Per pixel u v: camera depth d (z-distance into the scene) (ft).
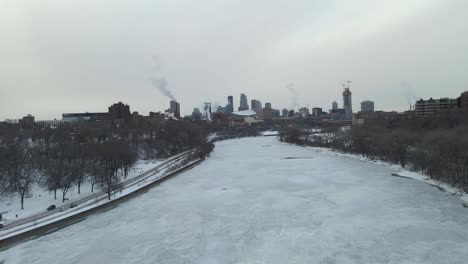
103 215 209.05
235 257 146.61
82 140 450.71
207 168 391.86
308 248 152.15
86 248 160.35
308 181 293.23
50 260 149.38
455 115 508.12
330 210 204.03
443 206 202.49
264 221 189.37
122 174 334.85
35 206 221.87
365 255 143.33
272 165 401.90
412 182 272.10
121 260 147.84
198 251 153.79
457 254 140.26
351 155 465.88
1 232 171.22
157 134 586.86
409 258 139.03
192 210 214.90
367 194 237.25
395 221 179.73
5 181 250.37
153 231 179.63
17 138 455.22
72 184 276.41
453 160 273.13
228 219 195.21
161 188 284.00
